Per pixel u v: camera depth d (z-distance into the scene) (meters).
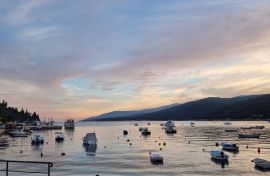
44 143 162.00
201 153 113.88
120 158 100.56
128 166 84.00
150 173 73.75
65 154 113.19
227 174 73.56
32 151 124.69
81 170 76.75
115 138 197.75
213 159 96.25
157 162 90.81
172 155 108.31
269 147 132.25
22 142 168.38
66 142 168.88
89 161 93.88
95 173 72.62
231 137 187.88
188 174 73.00
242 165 86.25
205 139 176.50
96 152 119.12
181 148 131.75
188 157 102.69
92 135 150.00
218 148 130.38
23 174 56.16
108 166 84.00
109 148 134.38
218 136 197.88
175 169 79.56
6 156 109.12
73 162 91.69
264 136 191.38
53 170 75.31
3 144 156.38
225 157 93.06
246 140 166.25
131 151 122.00
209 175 72.06
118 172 74.56
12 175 53.28
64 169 77.62
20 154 114.81
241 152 116.44
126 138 197.00
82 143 160.25
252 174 74.00
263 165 80.81
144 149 129.25
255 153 113.50
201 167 83.00
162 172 75.19
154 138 192.88
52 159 99.69
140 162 91.44
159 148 132.75
